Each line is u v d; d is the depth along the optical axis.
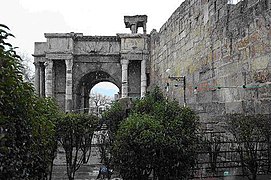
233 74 16.39
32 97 6.93
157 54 40.88
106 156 18.14
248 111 14.57
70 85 50.94
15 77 5.68
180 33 27.98
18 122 6.14
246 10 15.03
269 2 12.98
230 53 16.84
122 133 10.34
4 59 5.32
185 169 10.34
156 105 12.50
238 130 11.30
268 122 11.05
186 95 25.64
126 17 54.81
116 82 53.00
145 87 49.97
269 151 11.05
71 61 51.28
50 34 51.19
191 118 11.73
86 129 14.69
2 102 5.41
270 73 12.86
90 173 18.48
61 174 17.73
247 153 11.17
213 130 17.72
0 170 5.32
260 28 13.70
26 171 6.59
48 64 51.00
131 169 10.05
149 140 9.81
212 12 19.67
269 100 12.89
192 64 24.12
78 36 52.59
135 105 14.07
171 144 9.88
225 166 12.59
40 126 7.39
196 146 11.01
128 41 51.22
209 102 19.86
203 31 21.53
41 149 7.88
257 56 13.94
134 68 53.56
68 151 14.80
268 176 11.29
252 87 14.22
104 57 53.03
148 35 50.88
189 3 25.17
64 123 14.34
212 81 19.53
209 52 20.22
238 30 15.89
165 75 34.81
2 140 5.35
